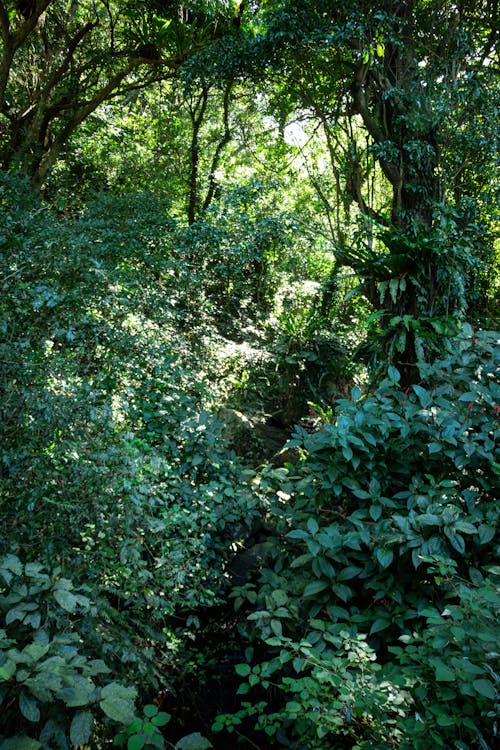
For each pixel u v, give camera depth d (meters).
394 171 5.92
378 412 2.60
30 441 2.06
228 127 10.11
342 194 7.62
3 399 2.07
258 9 8.38
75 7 8.73
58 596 1.59
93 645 1.97
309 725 1.89
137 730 1.47
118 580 2.31
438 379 2.86
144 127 10.93
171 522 2.61
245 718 2.55
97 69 9.56
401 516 2.26
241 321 8.11
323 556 2.35
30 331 2.49
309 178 9.43
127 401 3.18
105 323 3.27
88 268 3.53
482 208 6.00
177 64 8.65
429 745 1.50
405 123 5.72
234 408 5.96
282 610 2.22
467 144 5.63
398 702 1.65
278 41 6.53
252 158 10.78
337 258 7.14
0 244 3.22
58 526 2.00
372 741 1.68
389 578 2.23
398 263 5.06
